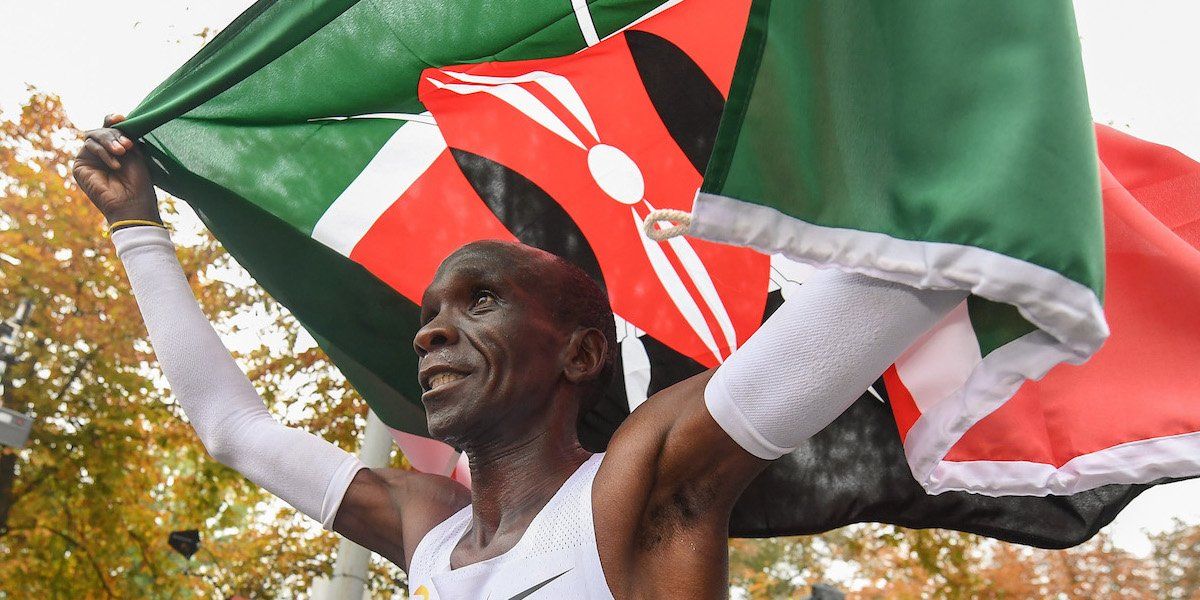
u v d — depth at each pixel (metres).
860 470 3.24
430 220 3.40
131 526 13.90
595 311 2.71
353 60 3.31
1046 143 1.87
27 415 11.71
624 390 3.46
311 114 3.37
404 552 2.89
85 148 3.38
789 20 2.00
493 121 3.45
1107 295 3.06
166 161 3.46
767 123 1.94
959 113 1.95
